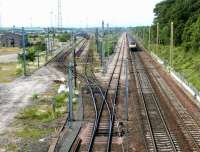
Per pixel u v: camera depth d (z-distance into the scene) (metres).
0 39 131.62
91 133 32.34
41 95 49.22
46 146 29.53
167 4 120.19
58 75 67.38
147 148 28.48
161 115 37.78
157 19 125.12
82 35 193.12
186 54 75.56
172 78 61.38
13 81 61.44
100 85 55.91
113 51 111.88
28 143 30.34
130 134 32.00
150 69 73.69
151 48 115.88
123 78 63.00
